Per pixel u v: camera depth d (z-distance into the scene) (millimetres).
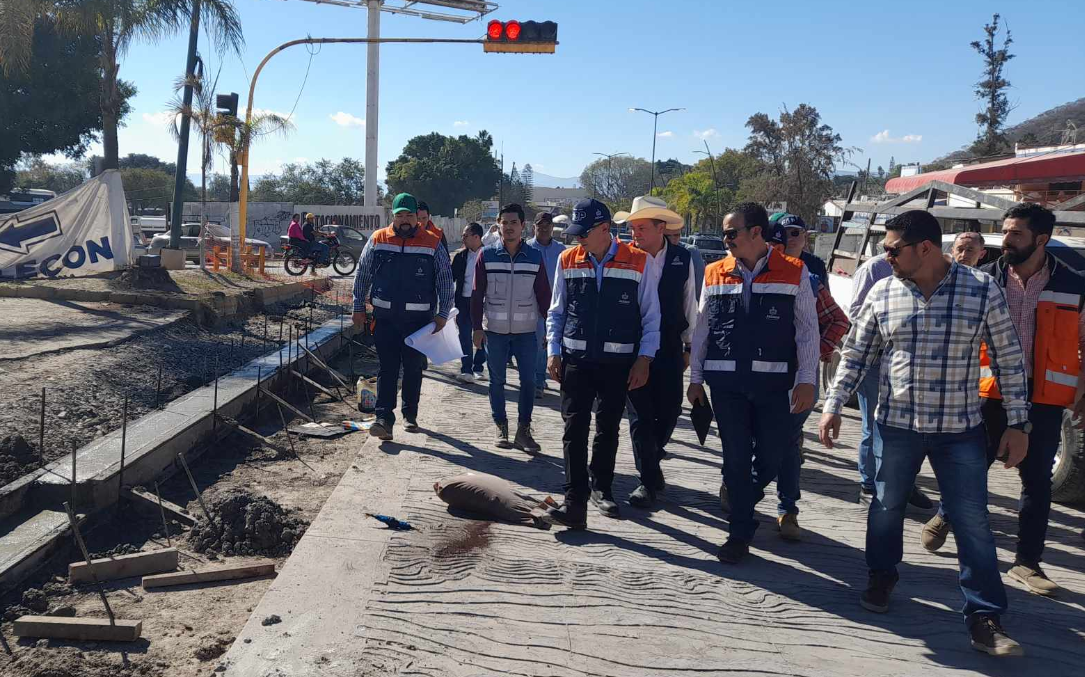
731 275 4309
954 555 4754
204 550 4492
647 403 5203
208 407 6555
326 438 6949
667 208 5191
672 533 4844
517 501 4902
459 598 3779
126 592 3949
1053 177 9117
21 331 9086
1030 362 4184
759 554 4586
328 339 11508
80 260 14336
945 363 3521
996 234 7715
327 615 3537
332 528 4543
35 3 19172
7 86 31375
